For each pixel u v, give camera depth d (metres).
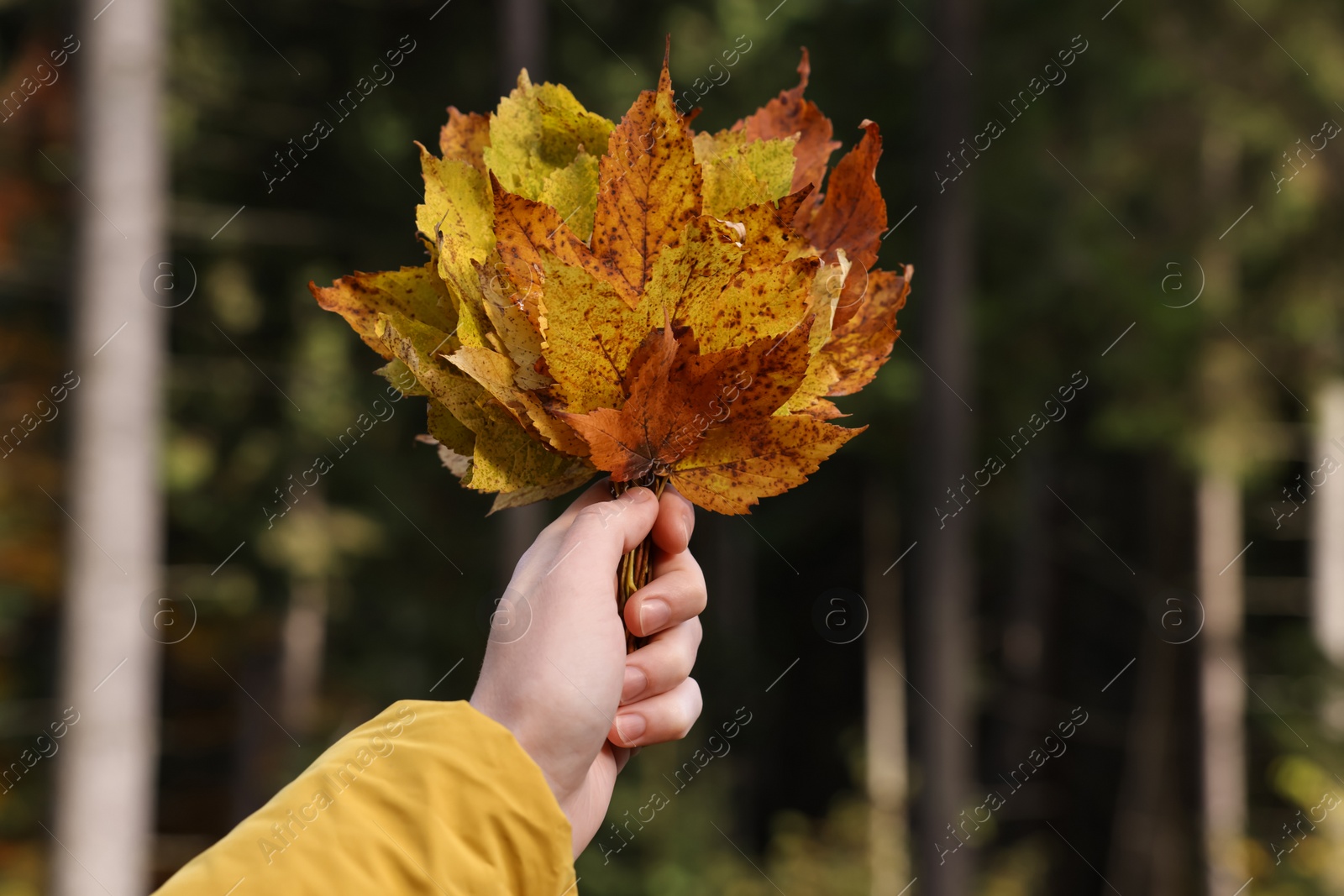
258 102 7.93
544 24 6.99
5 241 6.93
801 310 0.83
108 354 4.69
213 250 8.04
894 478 9.44
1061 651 10.41
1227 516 8.31
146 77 4.76
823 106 7.38
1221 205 6.79
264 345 8.56
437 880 0.68
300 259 8.30
